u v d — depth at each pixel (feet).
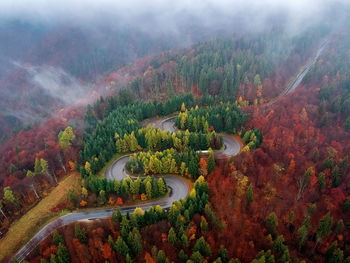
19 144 491.72
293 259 245.65
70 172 376.48
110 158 390.21
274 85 633.61
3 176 385.29
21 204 323.57
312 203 304.71
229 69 634.02
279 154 372.38
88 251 237.86
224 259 227.81
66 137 398.21
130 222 254.68
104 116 518.78
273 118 458.50
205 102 547.90
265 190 314.14
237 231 257.55
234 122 443.32
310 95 527.81
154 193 308.81
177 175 349.00
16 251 265.13
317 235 258.16
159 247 239.91
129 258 225.15
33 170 389.80
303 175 323.78
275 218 257.96
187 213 251.60
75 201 306.76
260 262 210.59
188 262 212.84
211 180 310.65
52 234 268.21
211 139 393.70
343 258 248.52
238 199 285.23
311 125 438.40
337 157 363.56
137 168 353.51
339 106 469.98
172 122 502.79
